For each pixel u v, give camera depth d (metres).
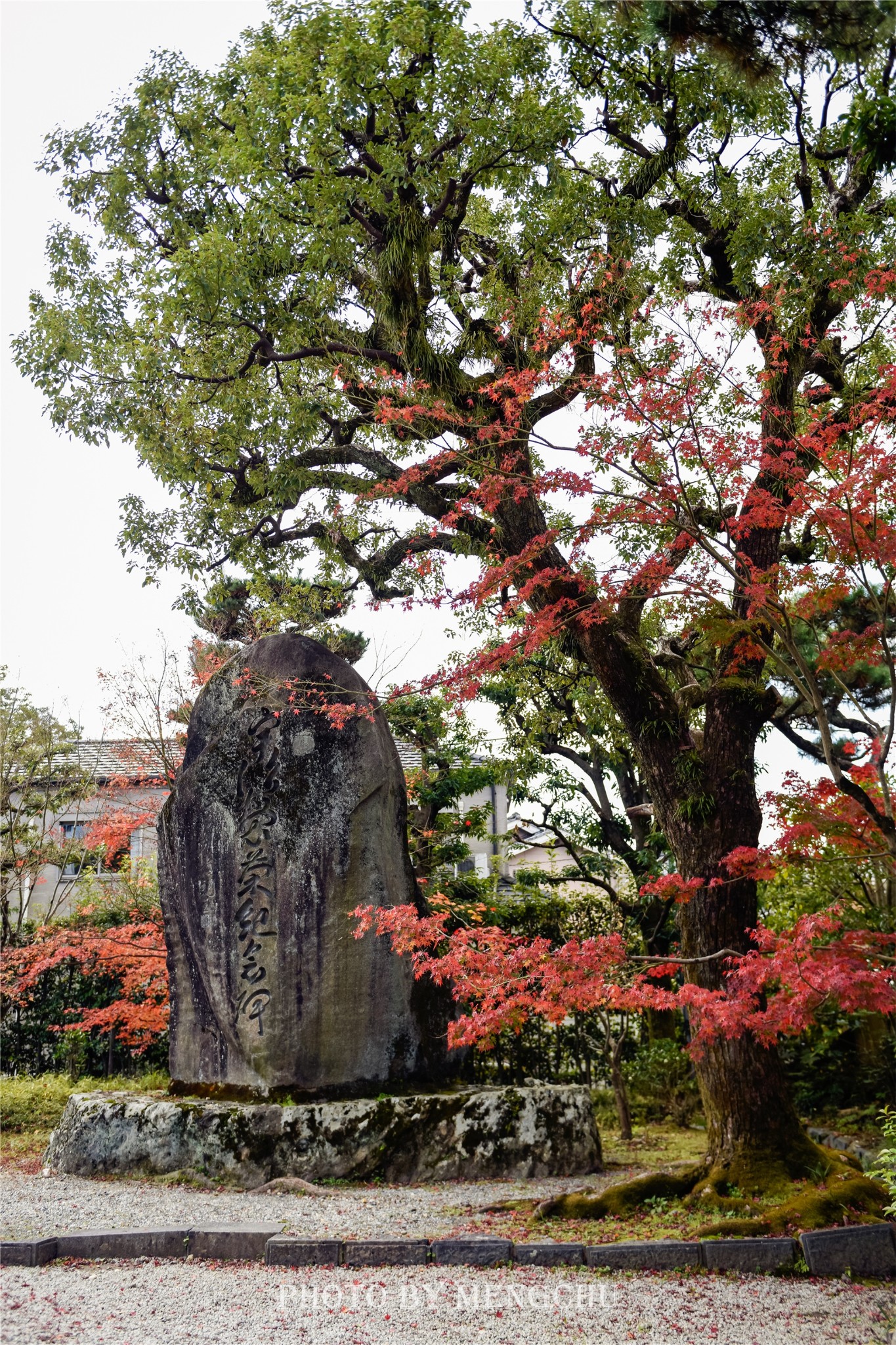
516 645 7.06
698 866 8.04
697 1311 5.38
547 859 24.47
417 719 15.97
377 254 10.74
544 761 15.57
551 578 7.11
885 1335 5.00
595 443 6.94
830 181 10.02
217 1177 8.91
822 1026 11.05
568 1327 5.14
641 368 6.80
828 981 5.45
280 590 14.23
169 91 11.71
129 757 15.51
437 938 6.84
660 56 9.66
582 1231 6.79
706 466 6.47
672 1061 12.93
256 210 10.36
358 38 9.55
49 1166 9.69
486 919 14.48
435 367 9.75
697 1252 6.13
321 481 11.80
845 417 7.29
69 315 11.65
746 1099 7.56
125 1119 9.41
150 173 11.83
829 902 10.96
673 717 8.48
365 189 9.88
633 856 15.12
